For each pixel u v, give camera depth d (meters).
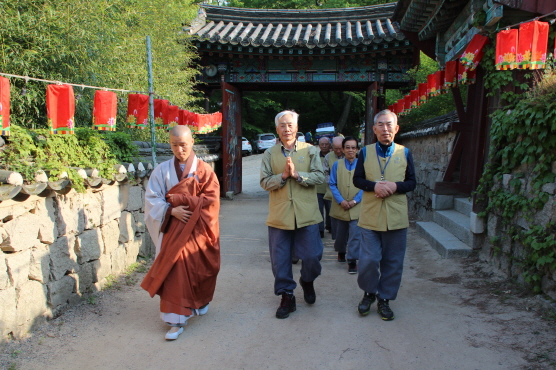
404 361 3.12
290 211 3.92
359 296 4.54
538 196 3.98
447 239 6.11
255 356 3.25
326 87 13.08
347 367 3.07
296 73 12.32
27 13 4.84
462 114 7.12
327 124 32.47
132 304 4.30
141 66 7.52
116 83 6.50
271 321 3.90
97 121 4.54
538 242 3.88
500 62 4.73
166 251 3.57
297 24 13.16
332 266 5.75
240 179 13.70
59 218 3.88
